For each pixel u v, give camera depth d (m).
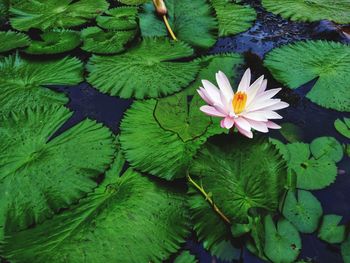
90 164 0.87
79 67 1.02
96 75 1.00
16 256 0.79
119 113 0.96
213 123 0.91
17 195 0.84
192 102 0.94
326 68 1.00
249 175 0.84
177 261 0.79
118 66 1.01
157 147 0.88
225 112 0.84
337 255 0.79
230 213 0.81
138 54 1.03
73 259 0.78
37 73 1.01
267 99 0.85
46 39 1.07
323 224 0.81
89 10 1.17
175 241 0.80
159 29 1.07
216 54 1.03
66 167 0.87
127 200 0.83
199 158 0.85
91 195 0.84
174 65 1.01
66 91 0.99
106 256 0.79
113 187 0.85
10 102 0.96
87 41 1.07
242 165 0.85
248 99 0.86
